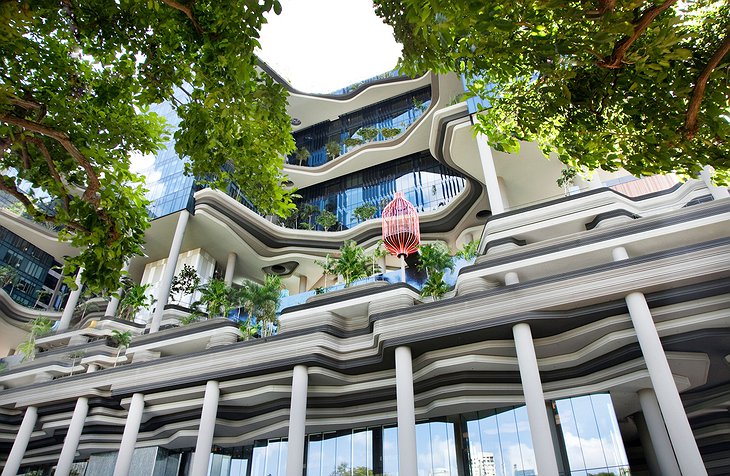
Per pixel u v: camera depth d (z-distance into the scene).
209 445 22.56
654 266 16.77
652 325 16.12
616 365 18.55
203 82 9.37
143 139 12.47
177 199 42.34
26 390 30.58
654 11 5.44
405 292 24.06
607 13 5.56
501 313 18.53
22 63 10.67
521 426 20.33
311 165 57.25
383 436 23.61
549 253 20.56
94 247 9.78
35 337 40.72
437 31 6.26
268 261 47.22
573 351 19.36
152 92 10.38
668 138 7.15
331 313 25.00
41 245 51.28
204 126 9.95
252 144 10.17
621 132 7.79
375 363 21.72
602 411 18.62
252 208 47.84
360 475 23.03
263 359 22.88
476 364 19.67
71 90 11.41
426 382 21.06
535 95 8.92
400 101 56.62
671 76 7.08
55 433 30.94
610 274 17.36
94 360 32.72
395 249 30.19
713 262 15.99
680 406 14.48
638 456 25.17
